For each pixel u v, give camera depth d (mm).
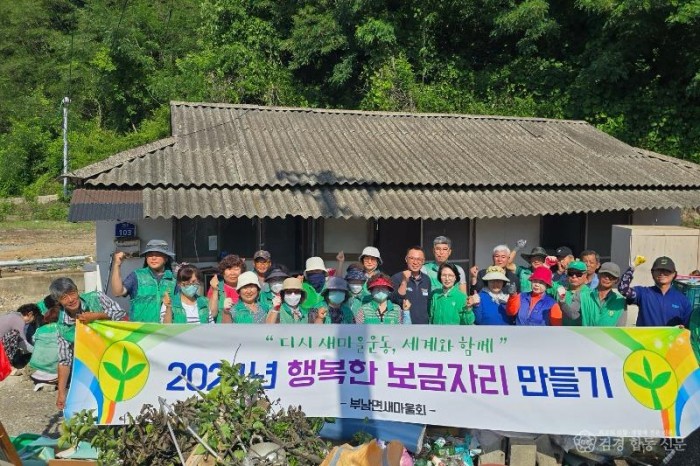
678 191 10602
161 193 8781
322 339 5504
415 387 5441
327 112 12547
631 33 17953
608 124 18562
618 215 11102
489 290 6609
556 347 5422
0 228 24438
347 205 9086
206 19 26500
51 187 30422
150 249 6410
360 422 5430
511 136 12406
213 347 5465
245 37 23672
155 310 6371
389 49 21391
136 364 5391
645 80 19156
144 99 34156
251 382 5000
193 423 4805
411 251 6809
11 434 6715
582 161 11234
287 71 23547
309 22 22672
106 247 9297
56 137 33750
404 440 5285
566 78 20438
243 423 4742
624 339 5391
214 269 9672
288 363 5477
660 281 6465
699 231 9305
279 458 4617
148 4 36906
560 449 5570
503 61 22656
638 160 11617
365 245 10359
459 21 22562
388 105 20297
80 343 5336
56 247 19984
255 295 6305
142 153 9695
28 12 42469
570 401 5367
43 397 7895
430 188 9914
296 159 10133
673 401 5324
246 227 9930
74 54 36125
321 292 6492
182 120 11242
